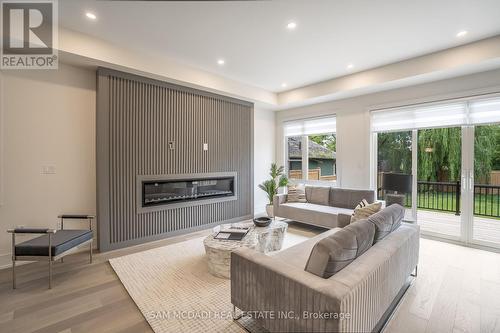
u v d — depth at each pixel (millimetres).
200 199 4461
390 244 2006
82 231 2941
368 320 1521
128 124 3572
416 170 4188
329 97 4914
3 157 2889
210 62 3850
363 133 4734
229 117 4934
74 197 3377
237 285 1842
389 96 4383
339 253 1495
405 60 3729
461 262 3031
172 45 3279
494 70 3379
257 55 3602
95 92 3504
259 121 5988
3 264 2887
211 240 2783
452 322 1920
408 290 2381
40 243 2488
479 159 3711
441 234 3885
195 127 4367
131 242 3621
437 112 3914
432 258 3158
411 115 4176
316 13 2549
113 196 3451
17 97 2965
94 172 3529
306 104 5551
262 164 6086
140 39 3123
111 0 2336
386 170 4621
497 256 3223
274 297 1563
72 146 3354
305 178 5902
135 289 2377
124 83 3531
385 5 2416
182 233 4223
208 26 2807
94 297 2260
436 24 2760
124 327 1863
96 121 3434
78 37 2947
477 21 2695
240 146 5145
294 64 3934
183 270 2787
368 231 1820
